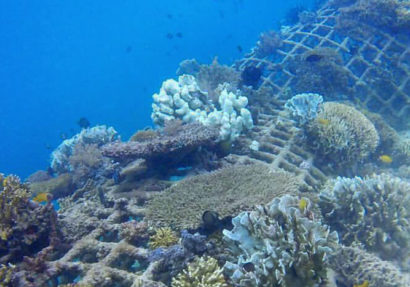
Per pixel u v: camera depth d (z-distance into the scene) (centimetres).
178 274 471
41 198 646
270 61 1562
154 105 1085
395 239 640
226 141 859
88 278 504
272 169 730
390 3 1387
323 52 1384
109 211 689
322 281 469
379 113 1319
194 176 726
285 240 440
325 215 654
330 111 945
